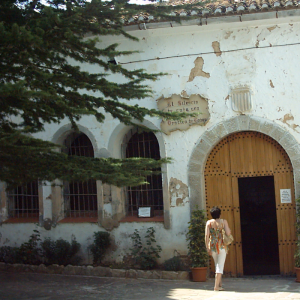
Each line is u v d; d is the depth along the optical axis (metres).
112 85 6.86
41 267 10.73
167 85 10.67
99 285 9.25
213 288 8.81
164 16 7.86
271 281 9.57
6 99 5.77
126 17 7.96
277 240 10.53
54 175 6.17
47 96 5.59
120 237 10.85
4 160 6.23
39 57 6.41
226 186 10.45
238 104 10.18
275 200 10.19
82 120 11.27
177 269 10.10
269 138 10.26
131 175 6.62
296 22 10.03
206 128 10.38
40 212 11.50
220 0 10.78
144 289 8.80
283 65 10.06
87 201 11.64
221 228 8.50
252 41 10.23
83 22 6.76
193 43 10.57
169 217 10.48
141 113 7.35
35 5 7.28
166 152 10.59
